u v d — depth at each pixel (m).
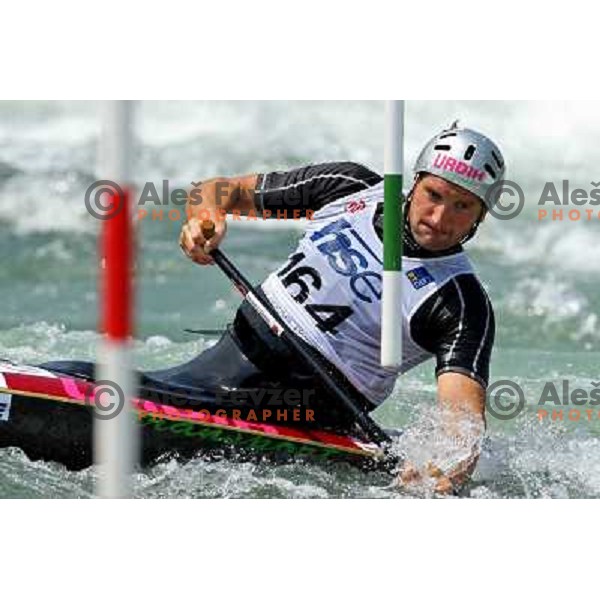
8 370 17.72
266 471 18.05
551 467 19.14
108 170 10.63
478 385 17.34
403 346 17.95
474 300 17.70
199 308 28.45
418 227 17.58
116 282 10.70
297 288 18.33
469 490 17.92
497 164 17.55
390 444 18.00
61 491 17.00
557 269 30.98
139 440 17.56
